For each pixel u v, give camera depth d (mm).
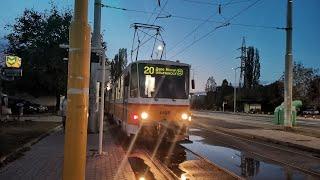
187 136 18984
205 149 18078
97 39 23047
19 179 9914
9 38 44906
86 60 5453
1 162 12008
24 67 44219
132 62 19047
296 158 15758
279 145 20516
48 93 53625
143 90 18750
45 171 10977
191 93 19234
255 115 70875
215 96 115188
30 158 13305
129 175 10836
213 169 12891
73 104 5355
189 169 12836
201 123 37812
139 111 18609
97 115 23188
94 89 22984
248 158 15523
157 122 18625
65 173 5332
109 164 12586
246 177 11688
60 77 43188
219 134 26078
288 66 30078
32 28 44562
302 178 11680
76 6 5480
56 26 43562
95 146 16969
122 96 21922
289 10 30203
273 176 11930
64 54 12258
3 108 30484
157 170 12508
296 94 82375
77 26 5438
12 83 47750
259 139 23219
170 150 17469
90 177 10500
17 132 21359
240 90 103062
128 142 19516
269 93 94312
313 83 82500
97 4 23141
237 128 30578
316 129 31922
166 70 19000
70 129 5340
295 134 25375
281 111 35344
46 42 43562
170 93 18906
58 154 14234
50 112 49969
